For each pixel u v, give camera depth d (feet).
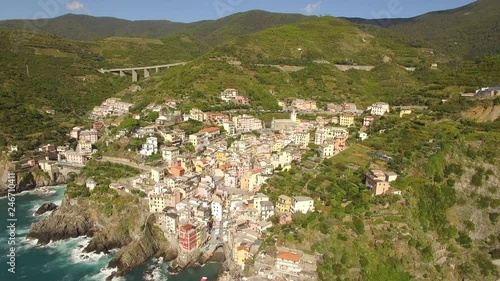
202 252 631.97
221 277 570.46
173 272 596.29
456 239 587.68
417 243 541.34
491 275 556.51
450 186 626.23
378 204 579.89
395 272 514.68
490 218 602.85
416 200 595.88
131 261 614.34
